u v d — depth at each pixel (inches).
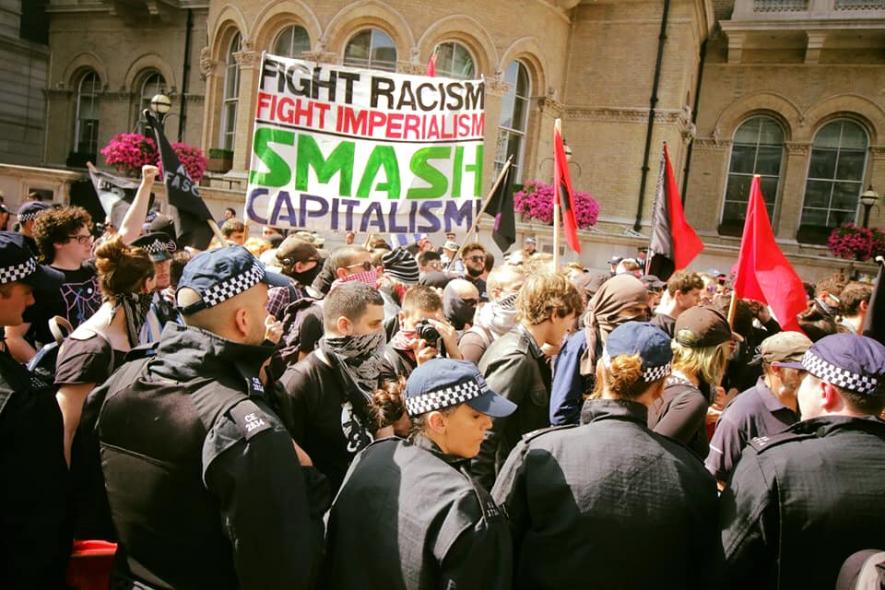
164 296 174.6
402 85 210.4
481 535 73.7
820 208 708.7
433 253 281.4
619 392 87.7
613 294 130.1
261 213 204.1
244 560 72.7
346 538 79.5
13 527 82.1
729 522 81.4
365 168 210.4
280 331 128.6
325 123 207.5
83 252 161.5
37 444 84.0
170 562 77.6
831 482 78.5
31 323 149.7
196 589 77.4
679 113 641.6
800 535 77.8
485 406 81.3
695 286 187.3
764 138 727.1
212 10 628.7
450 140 213.3
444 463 80.2
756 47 712.4
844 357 84.1
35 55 866.1
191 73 788.0
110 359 114.8
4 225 340.8
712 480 87.6
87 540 93.6
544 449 86.4
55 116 869.2
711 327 126.6
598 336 128.6
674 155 653.9
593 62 665.6
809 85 700.7
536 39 613.9
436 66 569.0
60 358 113.5
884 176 676.7
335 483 114.4
